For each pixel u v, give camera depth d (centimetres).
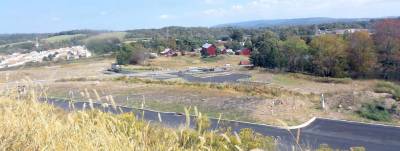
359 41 6138
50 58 8144
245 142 739
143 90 3581
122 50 8275
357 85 5091
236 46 11206
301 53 6588
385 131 1956
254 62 7450
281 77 5947
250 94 3338
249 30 13762
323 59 6231
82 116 284
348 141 1742
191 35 12912
